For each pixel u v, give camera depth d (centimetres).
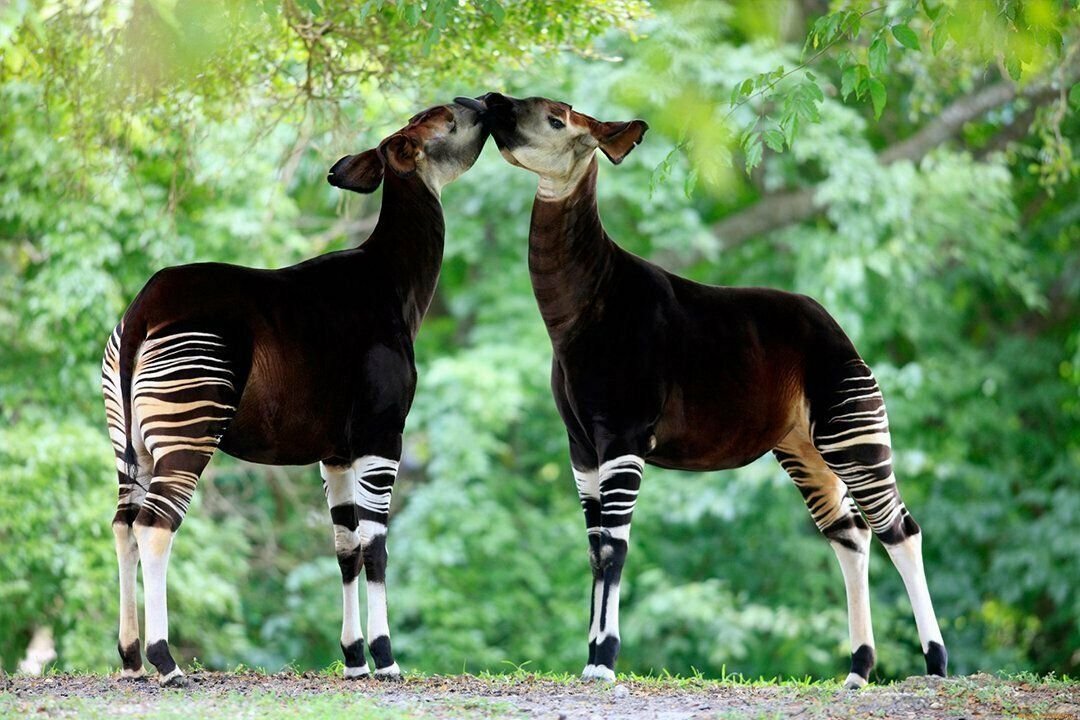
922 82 3288
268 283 1838
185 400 1728
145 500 1730
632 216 4572
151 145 2881
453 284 4725
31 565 3306
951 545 4488
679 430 1950
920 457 4231
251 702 1661
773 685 1994
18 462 3306
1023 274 4391
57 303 3316
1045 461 4675
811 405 1983
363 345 1878
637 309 1922
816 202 4259
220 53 2225
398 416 1906
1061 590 4225
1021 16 1681
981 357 4641
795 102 1811
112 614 3328
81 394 3484
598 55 2600
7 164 3234
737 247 4644
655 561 4447
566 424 1986
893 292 4297
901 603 4322
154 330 1750
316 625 4125
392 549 4197
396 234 1972
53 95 2575
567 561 4356
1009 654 4347
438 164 2003
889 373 4297
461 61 2559
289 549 4291
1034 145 4588
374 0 1986
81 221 3300
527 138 1850
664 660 4294
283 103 2700
